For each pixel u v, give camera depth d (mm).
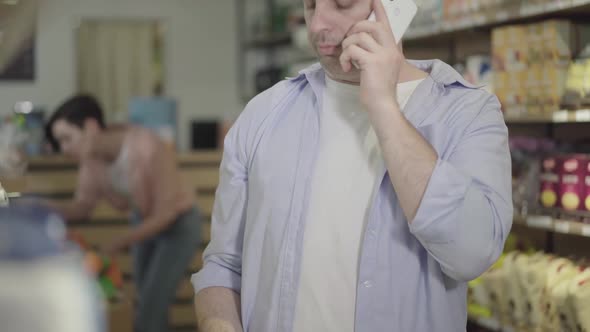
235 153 1523
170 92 7625
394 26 1389
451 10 2936
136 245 4219
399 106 1345
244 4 7680
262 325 1407
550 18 2660
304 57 6191
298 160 1423
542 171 2527
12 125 4012
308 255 1369
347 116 1427
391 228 1315
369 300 1308
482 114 1324
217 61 7699
